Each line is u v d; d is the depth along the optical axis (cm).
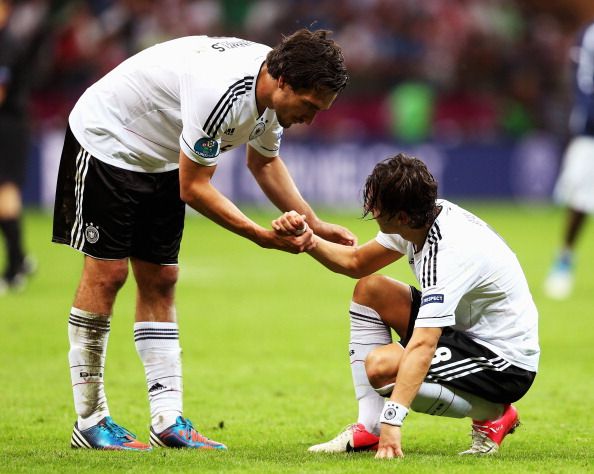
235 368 2294
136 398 1956
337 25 7119
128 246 1505
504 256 1416
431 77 7088
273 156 1603
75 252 4700
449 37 7231
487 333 1415
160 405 1534
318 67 1344
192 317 3034
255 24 7138
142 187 1491
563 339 2692
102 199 1477
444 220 1385
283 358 2428
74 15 6731
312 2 7162
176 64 1447
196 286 3747
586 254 4934
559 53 7381
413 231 1385
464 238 1374
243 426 1731
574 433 1673
